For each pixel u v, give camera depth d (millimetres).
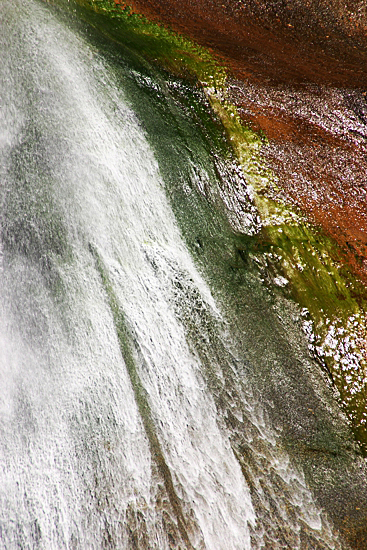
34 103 6121
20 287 4988
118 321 5258
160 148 6711
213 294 5781
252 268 6113
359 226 6684
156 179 6441
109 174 6109
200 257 6062
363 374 5504
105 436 4633
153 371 5086
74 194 5750
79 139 6152
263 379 5309
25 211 5383
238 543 4352
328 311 5906
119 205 5980
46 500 4215
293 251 6309
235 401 5105
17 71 6227
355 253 6414
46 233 5375
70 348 4922
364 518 4578
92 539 4172
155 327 5355
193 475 4598
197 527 4352
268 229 6504
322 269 6215
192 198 6508
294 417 5113
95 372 4898
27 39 6629
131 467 4535
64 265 5312
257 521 4461
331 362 5566
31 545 4023
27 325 4852
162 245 5980
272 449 4863
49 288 5125
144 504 4375
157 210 6199
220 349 5414
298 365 5484
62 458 4426
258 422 5016
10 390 4520
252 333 5609
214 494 4539
